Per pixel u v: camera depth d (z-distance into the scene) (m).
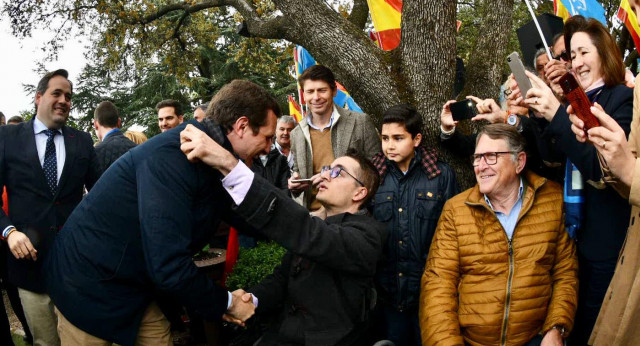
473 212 2.37
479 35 3.95
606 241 2.09
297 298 2.08
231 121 1.81
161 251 1.64
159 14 10.00
